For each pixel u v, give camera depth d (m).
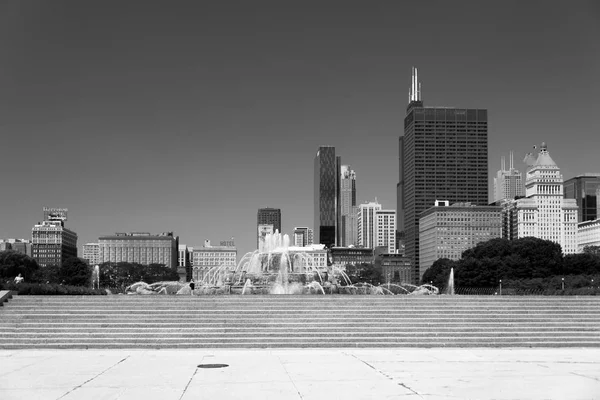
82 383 28.78
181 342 42.47
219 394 26.12
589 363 35.28
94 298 48.53
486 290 169.25
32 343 42.06
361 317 47.44
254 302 49.34
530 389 27.27
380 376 30.61
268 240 89.56
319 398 25.33
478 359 36.94
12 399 25.31
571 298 52.41
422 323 46.66
